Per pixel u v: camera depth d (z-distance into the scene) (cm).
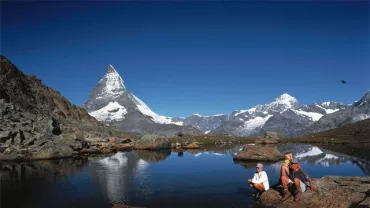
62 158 3753
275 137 9606
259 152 3744
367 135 8719
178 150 5669
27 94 7319
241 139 9188
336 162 3388
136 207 1456
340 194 1512
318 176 2444
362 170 2756
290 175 1617
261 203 1583
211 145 7419
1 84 6438
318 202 1483
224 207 1510
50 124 4506
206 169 2853
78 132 5009
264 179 1758
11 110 4738
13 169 2741
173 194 1772
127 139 6425
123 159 3756
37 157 3541
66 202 1571
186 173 2586
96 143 5100
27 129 4175
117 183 2091
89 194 1742
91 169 2773
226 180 2264
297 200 1533
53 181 2138
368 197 1364
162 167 2983
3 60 7056
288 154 1655
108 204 1540
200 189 1925
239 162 3500
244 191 1872
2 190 1833
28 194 1725
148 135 6091
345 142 7581
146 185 2034
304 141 8769
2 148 3547
